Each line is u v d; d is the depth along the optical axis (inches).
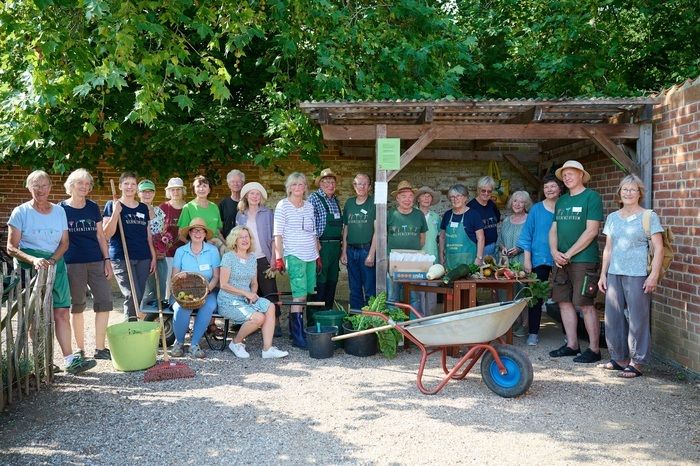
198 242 267.1
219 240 294.0
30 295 215.6
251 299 259.6
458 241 300.2
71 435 174.6
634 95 398.6
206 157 392.5
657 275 222.7
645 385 223.5
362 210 303.0
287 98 350.3
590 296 252.8
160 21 259.1
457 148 428.8
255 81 391.5
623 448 167.2
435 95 356.2
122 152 385.4
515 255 311.3
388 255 298.5
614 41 414.9
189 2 261.0
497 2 487.2
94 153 379.6
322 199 304.3
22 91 279.0
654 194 269.1
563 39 413.4
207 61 257.3
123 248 263.9
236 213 312.7
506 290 270.2
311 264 286.8
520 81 463.8
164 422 185.2
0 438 171.8
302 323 281.6
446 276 260.2
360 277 307.9
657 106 266.4
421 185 430.6
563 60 404.5
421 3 376.2
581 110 275.0
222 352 271.3
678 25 434.3
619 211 237.0
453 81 371.6
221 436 174.7
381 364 252.2
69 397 206.8
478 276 267.0
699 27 416.2
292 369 243.8
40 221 219.1
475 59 470.9
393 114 288.8
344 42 350.0
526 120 281.0
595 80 426.0
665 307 255.4
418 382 215.5
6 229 433.1
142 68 234.4
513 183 432.1
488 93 474.0
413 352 272.5
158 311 263.3
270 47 377.1
